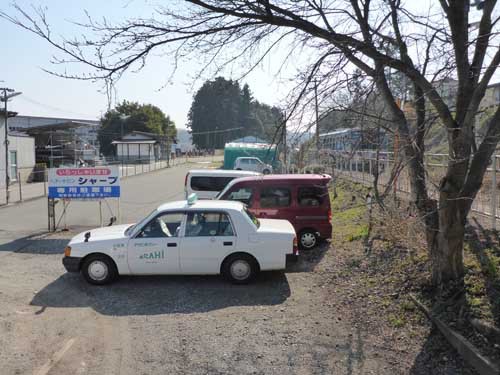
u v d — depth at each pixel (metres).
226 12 5.08
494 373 4.08
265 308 6.72
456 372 4.50
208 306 6.86
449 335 5.00
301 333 5.74
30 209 19.34
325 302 6.84
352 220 12.34
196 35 5.38
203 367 4.90
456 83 5.71
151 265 7.88
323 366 4.86
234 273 7.88
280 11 5.19
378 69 5.32
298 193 10.08
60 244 11.84
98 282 7.94
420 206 6.19
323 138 6.54
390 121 5.64
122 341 5.61
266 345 5.42
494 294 5.47
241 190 10.23
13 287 7.91
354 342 5.41
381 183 13.62
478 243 7.14
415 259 7.37
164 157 68.94
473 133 5.48
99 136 68.88
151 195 24.73
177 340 5.61
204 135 76.50
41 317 6.44
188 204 8.25
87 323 6.21
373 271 7.75
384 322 5.85
